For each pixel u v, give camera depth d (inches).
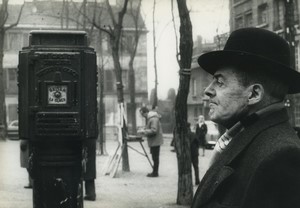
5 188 487.2
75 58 246.8
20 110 247.1
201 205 73.8
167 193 460.8
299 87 77.5
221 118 76.7
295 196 64.4
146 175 611.5
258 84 75.0
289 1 611.2
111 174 586.6
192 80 2012.8
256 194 66.1
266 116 74.2
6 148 1198.3
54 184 248.7
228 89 76.0
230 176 70.8
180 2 379.6
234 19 1248.2
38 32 248.4
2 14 1473.9
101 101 914.1
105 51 2012.8
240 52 73.6
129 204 397.4
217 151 81.4
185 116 388.8
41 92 244.8
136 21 1322.6
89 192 414.9
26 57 245.6
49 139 245.3
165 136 1926.7
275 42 75.9
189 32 381.1
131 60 1696.6
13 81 2208.4
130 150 1131.3
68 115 245.6
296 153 66.4
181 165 389.7
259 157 68.6
